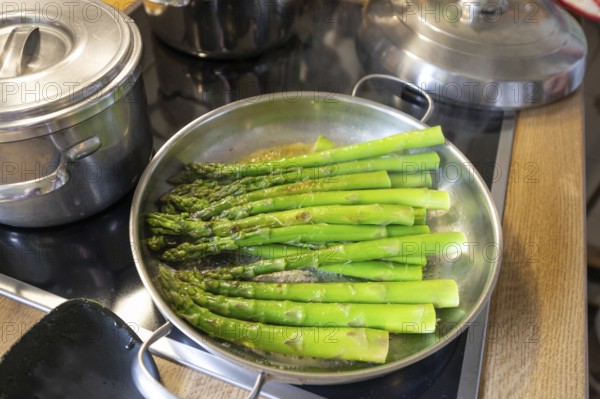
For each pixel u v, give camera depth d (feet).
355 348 1.23
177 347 1.24
